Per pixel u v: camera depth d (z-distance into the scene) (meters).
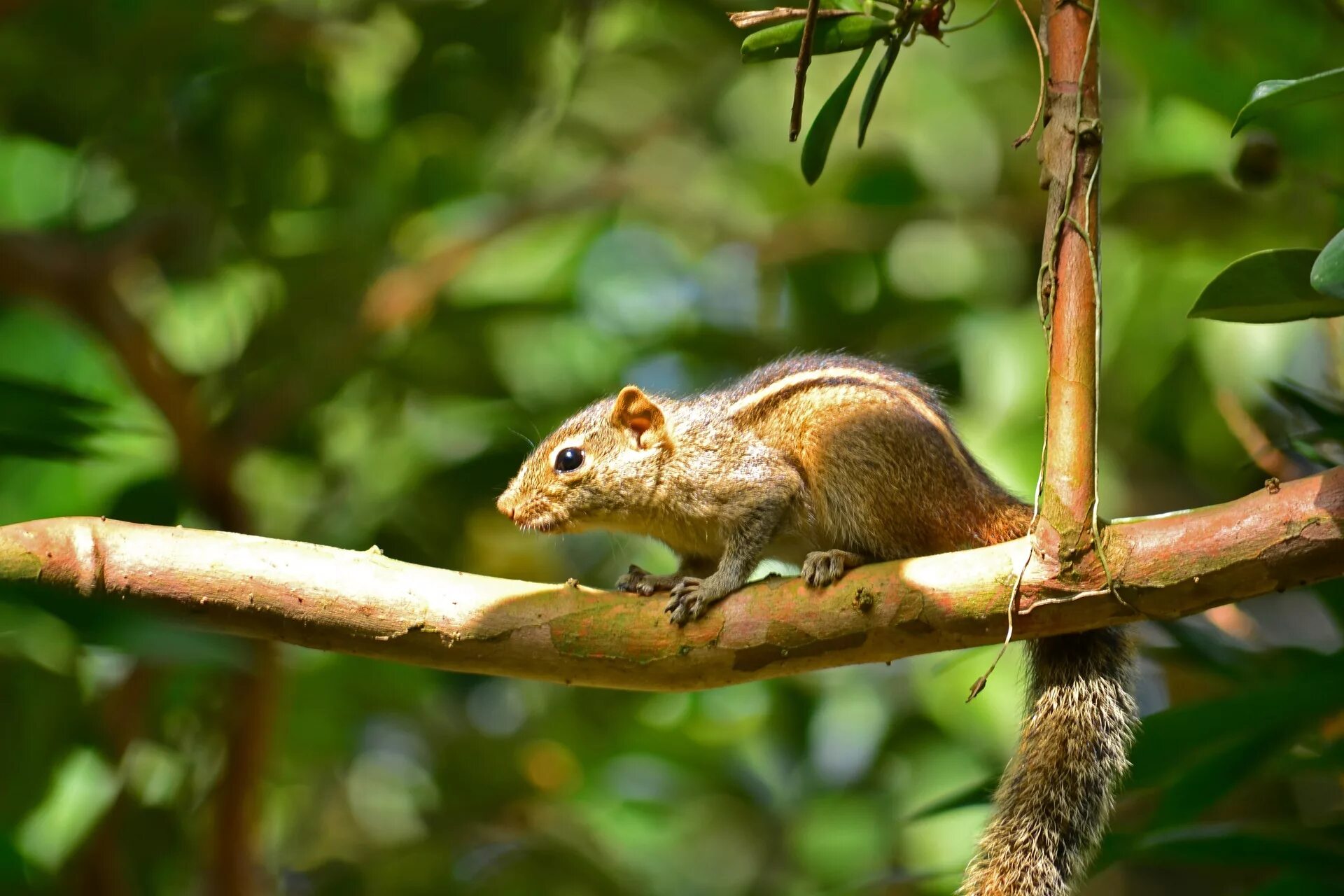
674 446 9.76
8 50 13.06
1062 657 8.08
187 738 13.02
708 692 16.14
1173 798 8.05
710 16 15.38
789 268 16.67
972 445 14.58
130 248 12.91
